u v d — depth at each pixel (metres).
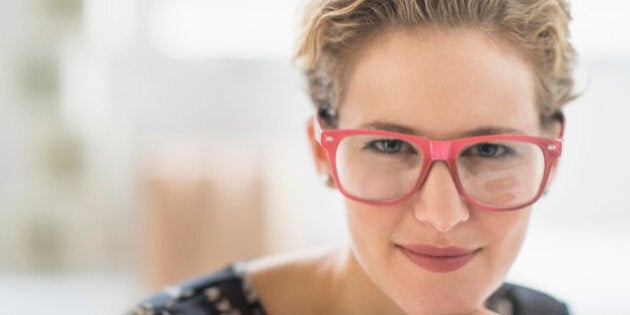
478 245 0.71
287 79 3.12
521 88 0.70
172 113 3.19
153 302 0.91
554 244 3.12
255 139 3.05
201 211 2.60
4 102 3.15
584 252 3.07
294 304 0.92
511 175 0.70
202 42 3.15
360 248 0.76
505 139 0.69
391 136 0.70
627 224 3.06
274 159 2.74
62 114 3.15
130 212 3.19
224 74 3.15
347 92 0.74
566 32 0.74
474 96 0.68
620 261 3.02
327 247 0.97
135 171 3.15
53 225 3.21
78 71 3.15
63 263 3.22
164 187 2.61
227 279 0.94
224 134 3.16
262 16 3.10
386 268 0.74
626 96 2.91
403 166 0.71
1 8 3.11
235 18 3.12
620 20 2.80
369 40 0.71
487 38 0.68
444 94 0.68
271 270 0.94
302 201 2.98
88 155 3.18
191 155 2.67
